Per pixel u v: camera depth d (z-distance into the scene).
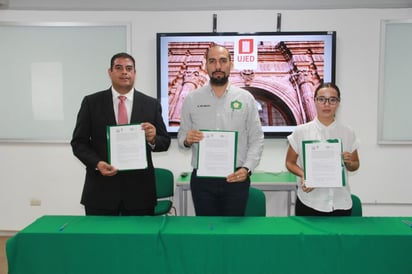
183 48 3.33
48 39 3.42
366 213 3.46
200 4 3.37
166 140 2.09
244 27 3.37
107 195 1.96
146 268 1.50
